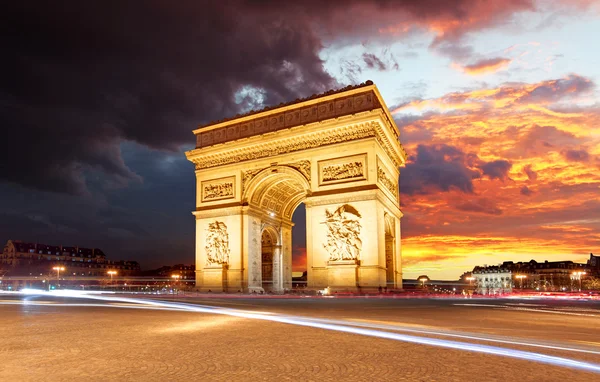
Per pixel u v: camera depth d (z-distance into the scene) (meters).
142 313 35.50
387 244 83.00
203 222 85.50
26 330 24.38
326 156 74.69
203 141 90.06
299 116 79.94
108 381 13.08
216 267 81.25
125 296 73.12
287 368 14.64
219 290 79.88
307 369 14.48
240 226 81.06
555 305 51.88
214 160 87.44
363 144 71.62
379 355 16.77
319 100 78.00
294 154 77.81
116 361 15.76
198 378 13.39
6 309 40.56
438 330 23.88
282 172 78.56
